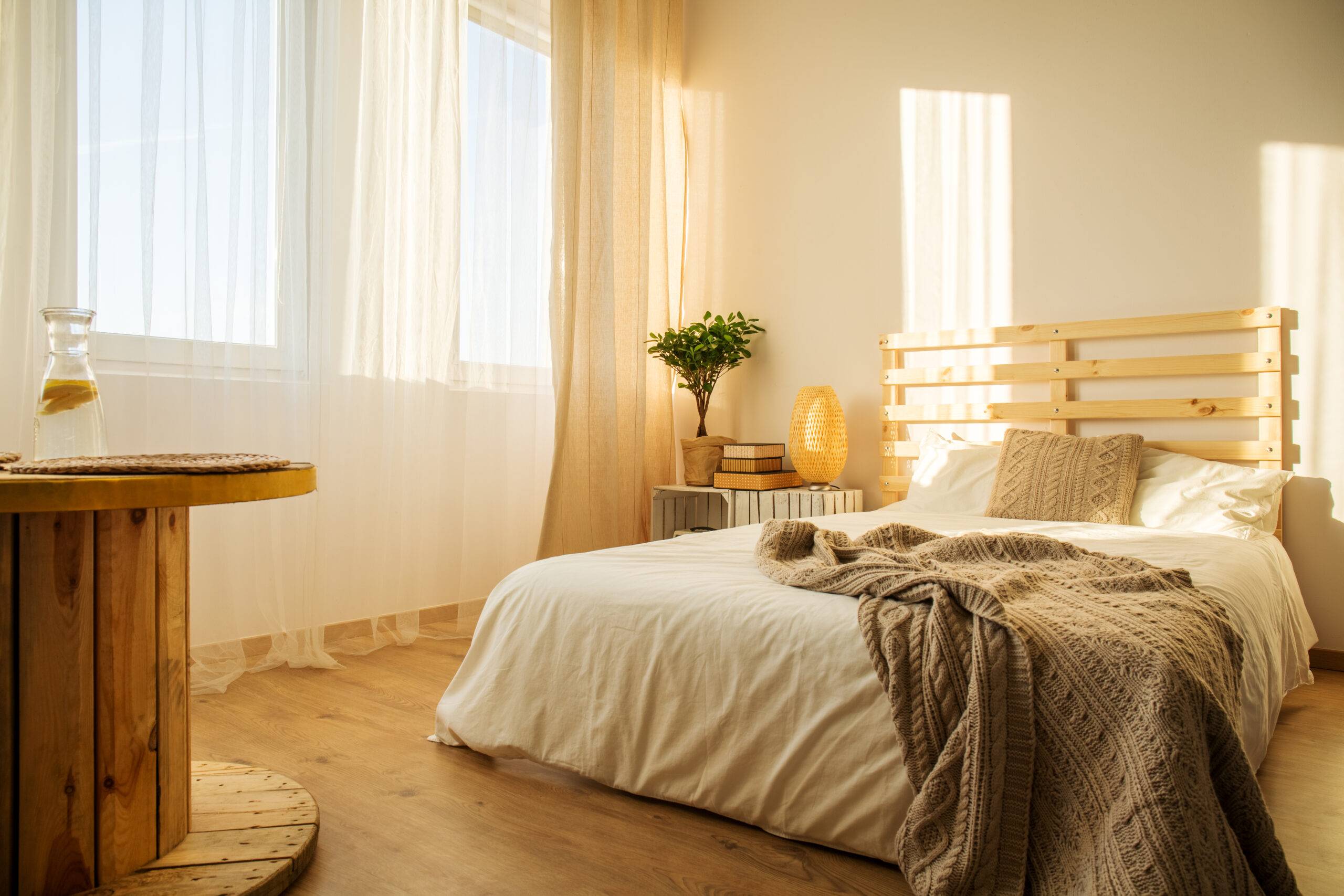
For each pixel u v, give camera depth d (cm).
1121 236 323
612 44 388
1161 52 316
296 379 282
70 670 130
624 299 398
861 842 148
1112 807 124
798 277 404
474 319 343
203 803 165
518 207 357
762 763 158
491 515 351
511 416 360
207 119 263
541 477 376
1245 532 260
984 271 353
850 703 149
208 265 260
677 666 170
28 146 228
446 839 160
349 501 300
